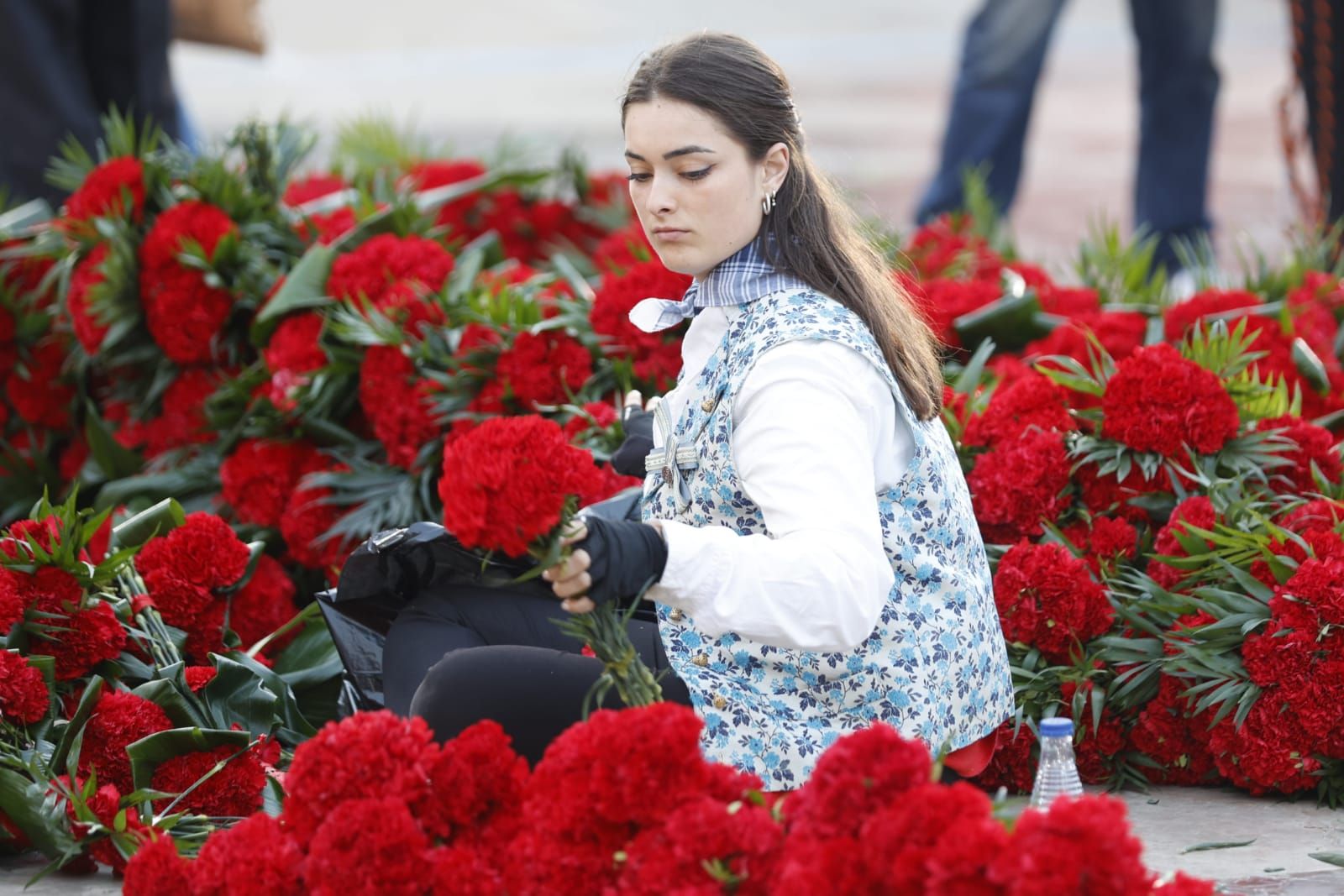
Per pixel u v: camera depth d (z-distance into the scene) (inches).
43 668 197.8
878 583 152.3
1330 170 411.8
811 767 165.6
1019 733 214.2
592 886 138.6
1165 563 220.8
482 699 169.0
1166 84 555.5
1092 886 122.7
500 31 1628.9
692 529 151.2
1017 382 245.1
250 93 1234.0
